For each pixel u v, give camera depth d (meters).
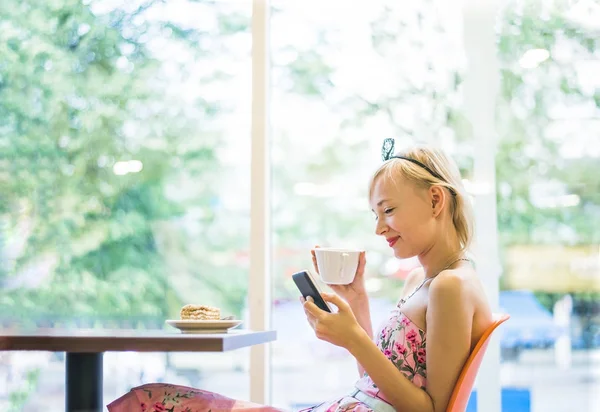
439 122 2.62
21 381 2.68
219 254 2.65
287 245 2.65
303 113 2.68
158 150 2.70
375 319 2.58
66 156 2.73
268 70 2.67
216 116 2.69
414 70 2.65
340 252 1.78
